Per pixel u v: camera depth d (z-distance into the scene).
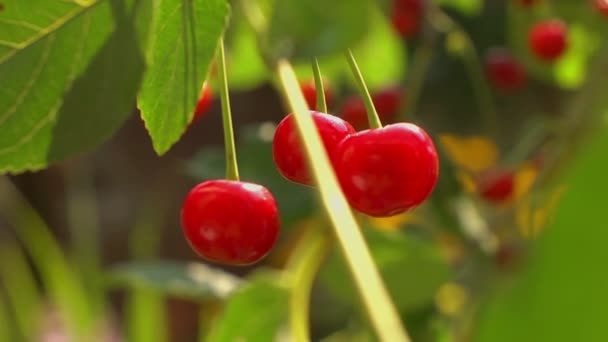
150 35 0.34
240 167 0.54
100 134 0.35
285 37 0.34
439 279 0.49
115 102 0.34
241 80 0.58
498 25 0.60
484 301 0.48
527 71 0.57
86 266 0.98
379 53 0.60
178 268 0.51
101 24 0.34
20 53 0.34
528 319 0.34
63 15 0.34
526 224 0.49
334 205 0.31
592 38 0.56
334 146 0.36
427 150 0.35
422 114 0.57
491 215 0.51
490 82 0.57
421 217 0.52
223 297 0.50
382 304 0.29
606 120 0.47
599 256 0.33
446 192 0.51
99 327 0.95
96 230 1.22
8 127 0.35
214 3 0.34
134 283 0.50
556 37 0.53
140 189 1.24
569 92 0.56
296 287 0.44
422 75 0.54
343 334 0.59
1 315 0.98
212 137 1.18
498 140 0.57
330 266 0.49
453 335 0.49
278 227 0.37
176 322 1.15
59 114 0.35
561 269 0.33
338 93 0.64
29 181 1.34
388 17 0.54
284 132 0.36
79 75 0.35
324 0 0.34
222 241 0.36
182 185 1.21
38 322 1.00
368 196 0.35
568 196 0.33
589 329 0.33
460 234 0.50
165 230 1.20
